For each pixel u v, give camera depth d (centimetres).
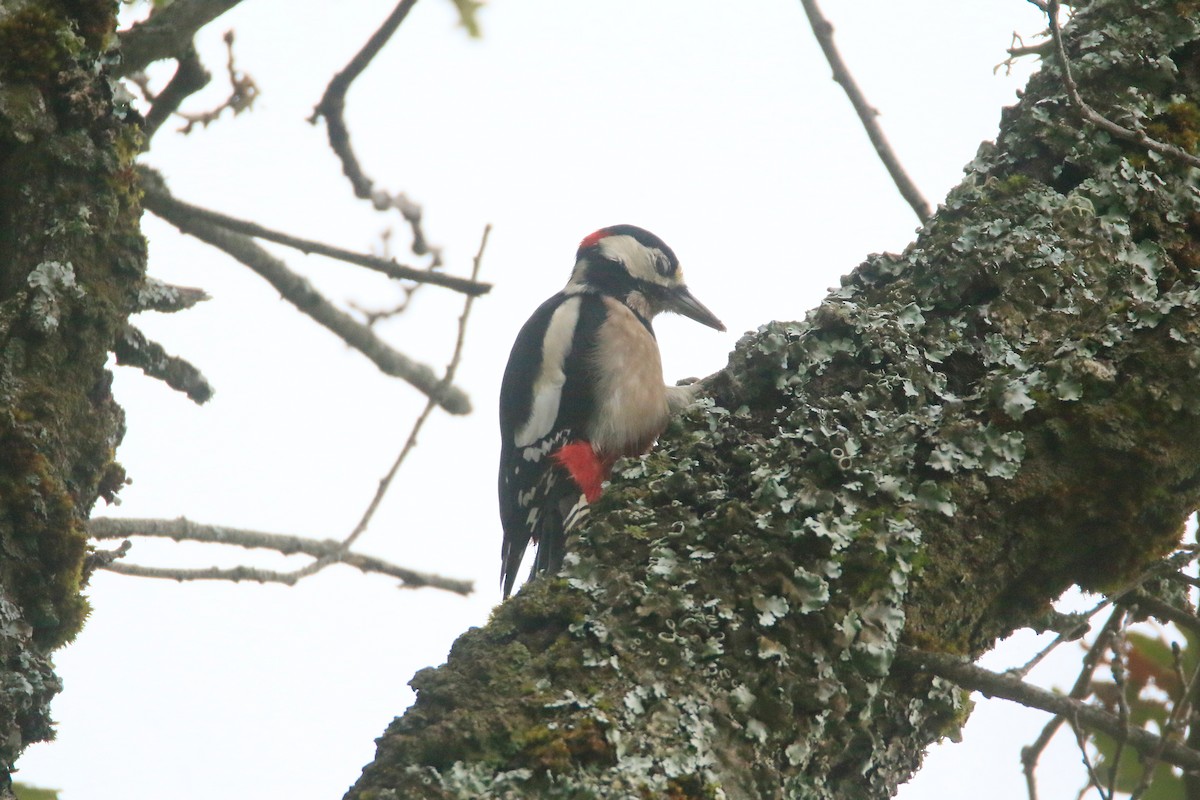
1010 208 645
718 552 523
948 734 570
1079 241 627
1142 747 539
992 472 554
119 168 724
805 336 636
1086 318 595
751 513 533
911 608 534
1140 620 636
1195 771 536
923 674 542
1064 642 539
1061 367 566
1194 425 552
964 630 550
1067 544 561
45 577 665
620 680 484
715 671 491
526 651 495
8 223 700
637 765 460
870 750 526
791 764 486
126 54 849
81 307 691
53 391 681
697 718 478
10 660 639
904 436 565
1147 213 639
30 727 639
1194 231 641
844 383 620
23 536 659
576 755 459
